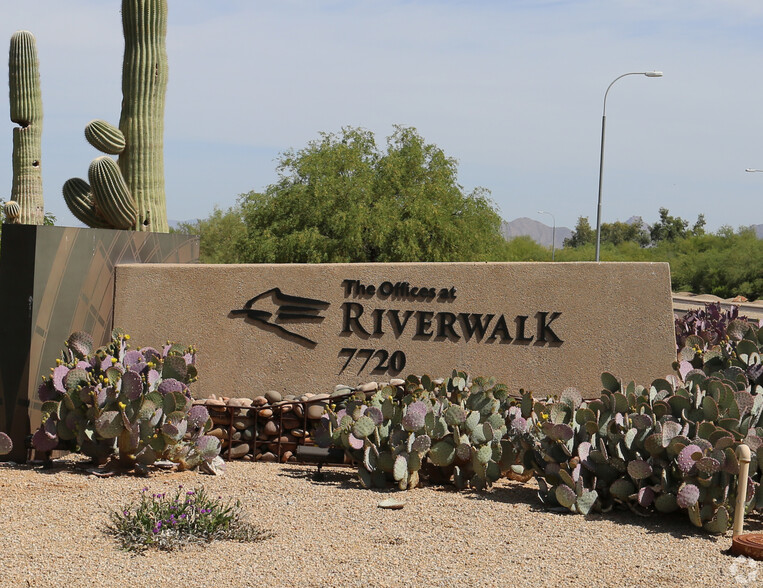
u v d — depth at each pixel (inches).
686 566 234.7
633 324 402.6
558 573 227.5
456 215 1400.1
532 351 401.4
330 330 400.2
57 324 350.3
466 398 339.9
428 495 307.3
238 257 1435.8
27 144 768.9
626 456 288.4
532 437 311.9
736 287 2792.8
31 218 770.2
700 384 323.6
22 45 756.6
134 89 463.5
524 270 401.7
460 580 220.5
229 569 226.4
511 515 283.1
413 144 1389.0
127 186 461.4
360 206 1294.3
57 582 214.4
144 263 417.1
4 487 302.8
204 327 397.1
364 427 312.2
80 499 287.9
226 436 370.3
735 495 270.5
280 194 1373.0
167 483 313.0
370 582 218.2
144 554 237.3
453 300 401.4
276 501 294.4
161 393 324.8
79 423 324.5
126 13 465.1
